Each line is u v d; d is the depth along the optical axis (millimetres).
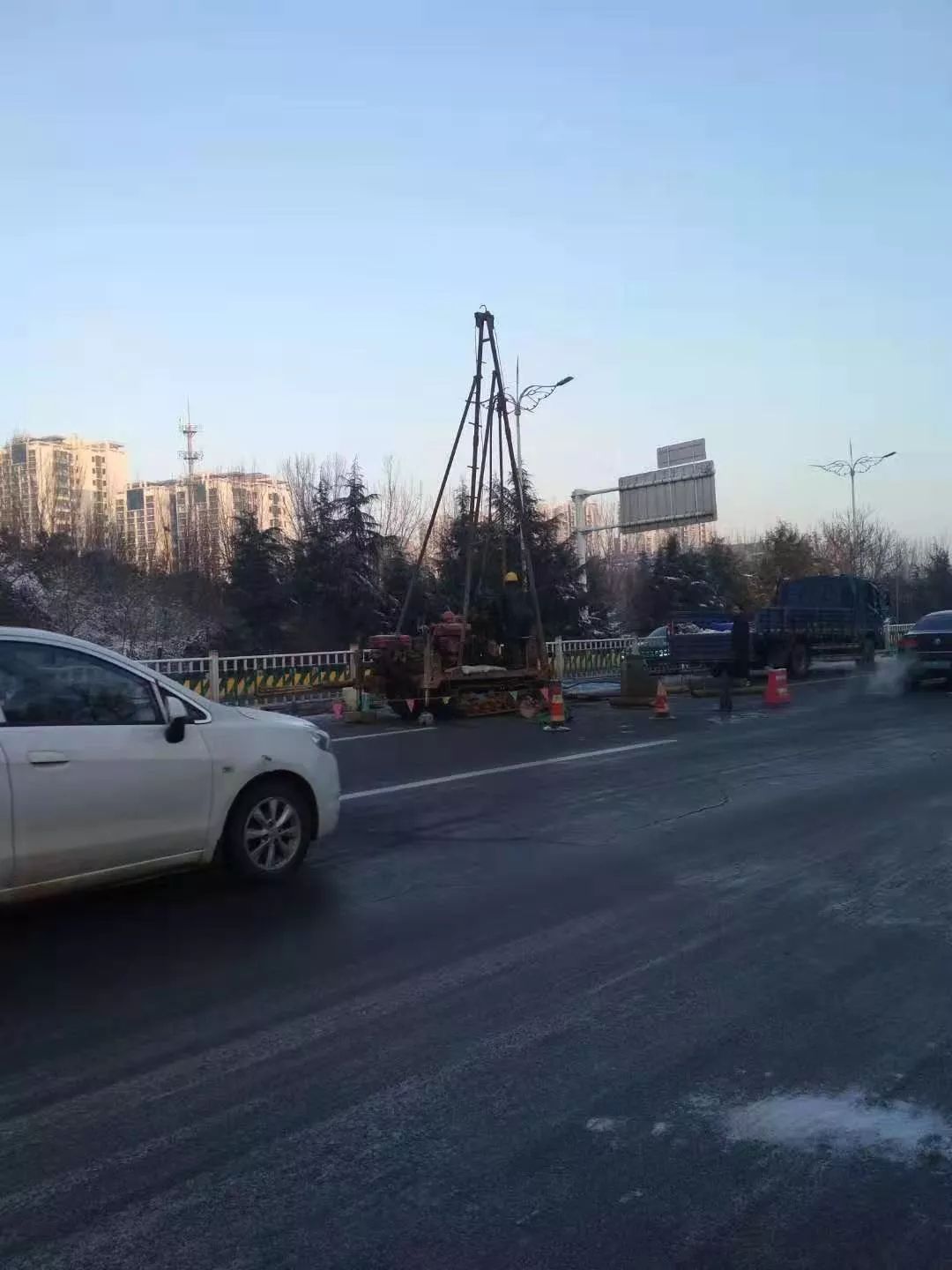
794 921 6422
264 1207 3434
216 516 54531
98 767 6281
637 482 37812
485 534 23281
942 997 5168
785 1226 3297
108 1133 3920
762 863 7828
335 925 6383
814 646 27938
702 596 54844
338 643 38094
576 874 7570
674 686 24469
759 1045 4617
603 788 11078
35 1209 3436
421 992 5297
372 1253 3189
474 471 19219
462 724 17609
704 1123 3936
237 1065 4480
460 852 8266
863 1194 3463
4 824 5898
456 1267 3121
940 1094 4141
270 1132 3916
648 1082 4273
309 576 39344
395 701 18203
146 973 5590
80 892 7000
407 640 18359
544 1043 4668
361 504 40656
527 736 15773
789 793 10664
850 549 58594
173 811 6633
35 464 65062
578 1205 3420
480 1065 4449
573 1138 3838
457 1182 3561
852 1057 4484
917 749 13805
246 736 7074
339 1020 4957
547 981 5441
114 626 32375
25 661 6227
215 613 36875
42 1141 3865
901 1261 3129
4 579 31359
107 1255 3195
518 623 19688
